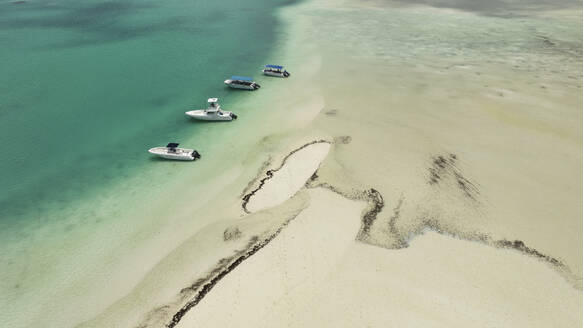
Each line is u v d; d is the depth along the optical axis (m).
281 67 49.84
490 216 26.20
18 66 51.62
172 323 19.75
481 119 38.09
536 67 50.41
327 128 37.22
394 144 34.25
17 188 29.86
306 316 19.83
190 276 22.27
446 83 46.31
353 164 31.66
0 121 38.28
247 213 26.94
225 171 31.73
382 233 24.83
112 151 34.66
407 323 19.50
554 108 39.69
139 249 24.50
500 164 31.48
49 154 33.94
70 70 51.03
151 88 46.94
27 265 23.39
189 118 40.25
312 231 24.97
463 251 23.56
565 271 22.28
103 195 29.25
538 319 19.80
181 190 29.72
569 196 27.98
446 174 30.27
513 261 22.91
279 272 22.19
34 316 20.55
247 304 20.44
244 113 41.28
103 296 21.53
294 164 32.16
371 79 48.12
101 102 43.06
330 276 21.91
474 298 20.73
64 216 27.20
